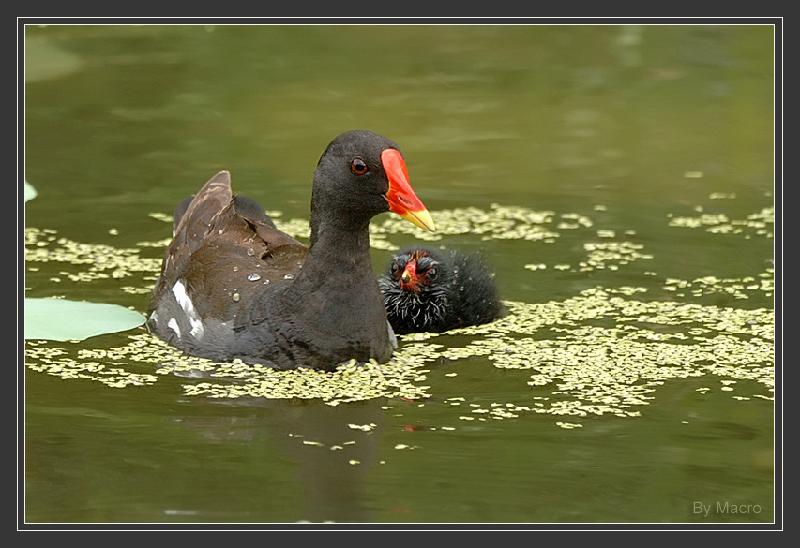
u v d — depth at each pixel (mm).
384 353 12977
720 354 13133
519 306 14398
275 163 18219
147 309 14273
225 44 22922
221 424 11477
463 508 9891
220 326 12977
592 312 14234
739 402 11992
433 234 16375
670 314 14133
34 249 15742
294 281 12750
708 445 11078
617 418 11648
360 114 19938
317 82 21281
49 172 17828
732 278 15047
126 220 16578
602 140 19281
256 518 9688
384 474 10469
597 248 15914
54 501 9953
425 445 11062
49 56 21859
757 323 13883
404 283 13859
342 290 12609
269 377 12531
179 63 21875
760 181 17953
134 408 11781
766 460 10766
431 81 21438
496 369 12867
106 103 20172
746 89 21094
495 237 16250
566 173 18188
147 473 10453
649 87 21219
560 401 12047
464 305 14094
